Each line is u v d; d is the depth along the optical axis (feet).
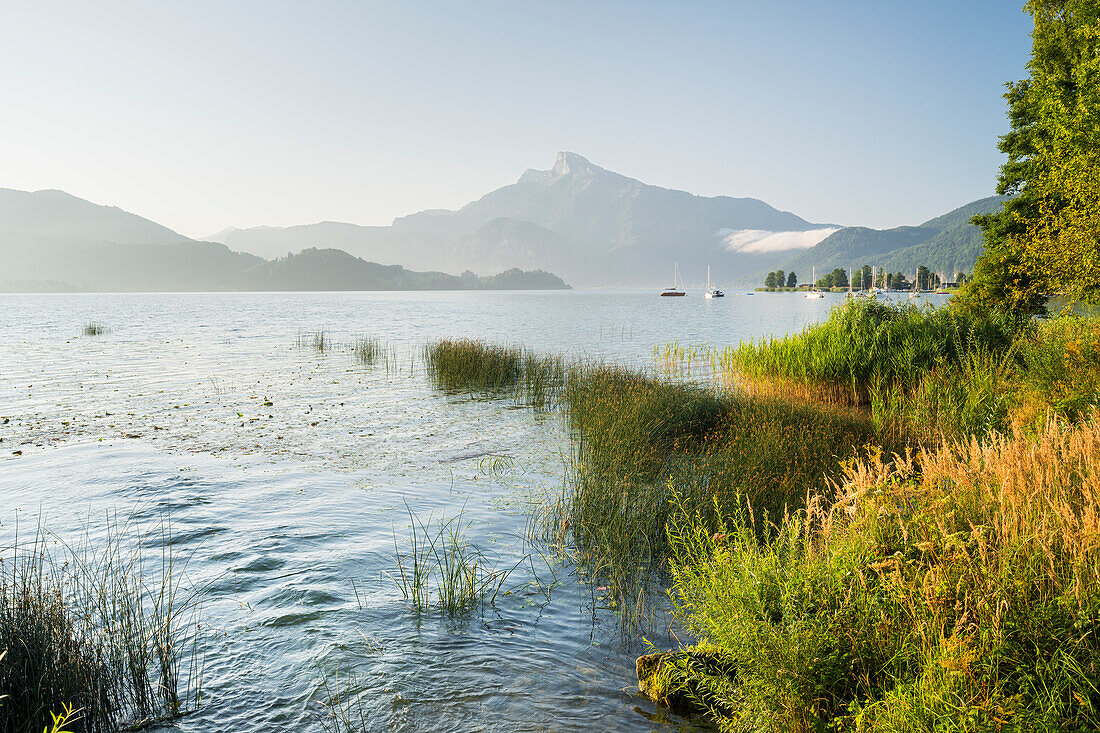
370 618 16.89
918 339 48.34
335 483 30.27
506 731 12.30
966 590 9.65
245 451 37.06
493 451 37.06
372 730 12.34
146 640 14.66
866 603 11.01
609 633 16.25
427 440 40.16
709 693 12.87
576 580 19.44
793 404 37.63
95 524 24.12
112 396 56.75
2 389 60.23
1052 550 10.03
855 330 50.88
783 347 53.16
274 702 13.25
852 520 12.34
